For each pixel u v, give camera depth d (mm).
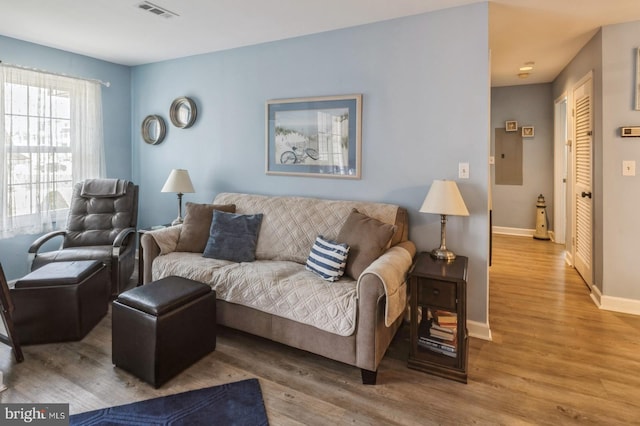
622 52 2959
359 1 2529
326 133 3148
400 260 2256
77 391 1951
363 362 2016
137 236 4473
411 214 2855
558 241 5504
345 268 2422
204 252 2916
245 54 3553
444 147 2703
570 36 3299
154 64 4191
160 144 4250
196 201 4039
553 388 2014
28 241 3607
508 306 3176
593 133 3336
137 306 2047
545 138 5809
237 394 1943
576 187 4090
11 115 3338
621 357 2338
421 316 2277
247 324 2410
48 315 2441
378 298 1966
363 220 2559
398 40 2809
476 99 2582
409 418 1776
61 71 3734
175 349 2078
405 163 2848
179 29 3119
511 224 6160
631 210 2992
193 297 2213
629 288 3035
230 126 3717
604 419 1768
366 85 2953
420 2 2539
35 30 3180
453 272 2164
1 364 2207
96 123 4008
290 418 1766
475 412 1820
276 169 3449
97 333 2631
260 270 2498
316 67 3170
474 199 2629
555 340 2570
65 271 2584
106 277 2934
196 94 3920
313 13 2744
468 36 2580
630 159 2967
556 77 5250
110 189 3686
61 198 3754
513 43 3518
